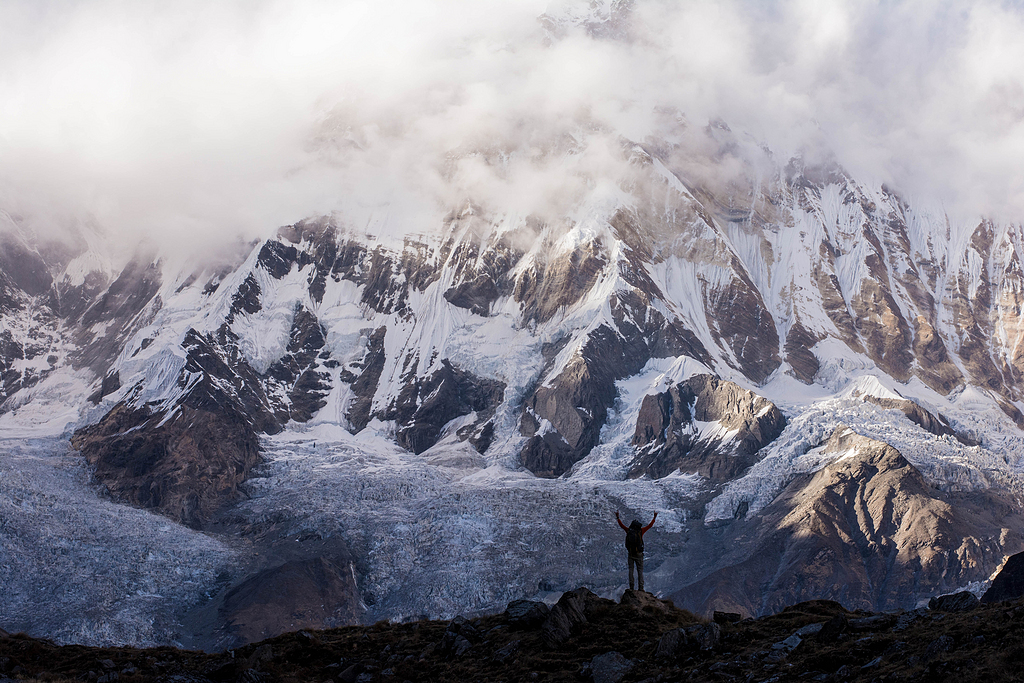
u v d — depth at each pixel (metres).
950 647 40.44
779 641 48.72
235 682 55.81
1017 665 36.62
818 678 42.56
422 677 54.66
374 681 55.56
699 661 48.47
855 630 48.09
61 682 57.56
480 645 57.66
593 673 48.56
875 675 40.62
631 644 52.69
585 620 56.69
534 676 49.81
